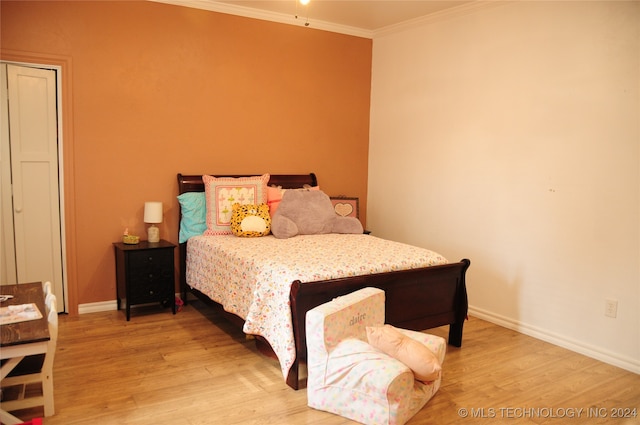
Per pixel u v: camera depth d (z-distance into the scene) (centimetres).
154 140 420
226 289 348
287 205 417
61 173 387
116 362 309
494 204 402
